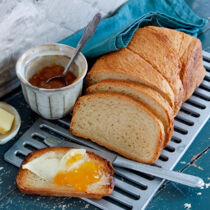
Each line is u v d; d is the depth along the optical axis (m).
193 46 0.78
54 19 0.79
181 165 0.74
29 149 0.74
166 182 0.72
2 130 0.72
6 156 0.72
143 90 0.72
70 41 0.81
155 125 0.71
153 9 0.90
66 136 0.76
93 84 0.75
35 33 0.78
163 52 0.75
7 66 0.77
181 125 0.77
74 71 0.76
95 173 0.70
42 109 0.74
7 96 0.80
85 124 0.75
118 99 0.72
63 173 0.69
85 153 0.72
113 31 0.84
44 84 0.74
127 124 0.73
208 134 0.78
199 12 0.94
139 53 0.75
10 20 0.73
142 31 0.78
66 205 0.69
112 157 0.73
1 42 0.74
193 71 0.78
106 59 0.75
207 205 0.70
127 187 0.71
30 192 0.69
